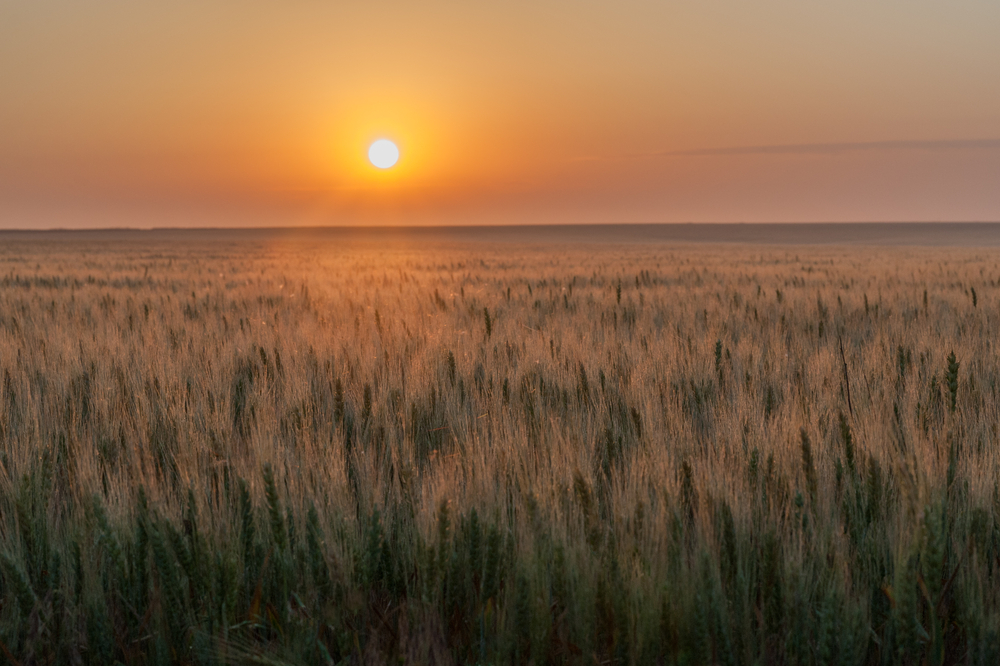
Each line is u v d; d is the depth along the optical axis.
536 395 4.28
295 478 2.97
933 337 6.63
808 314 9.25
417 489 2.89
